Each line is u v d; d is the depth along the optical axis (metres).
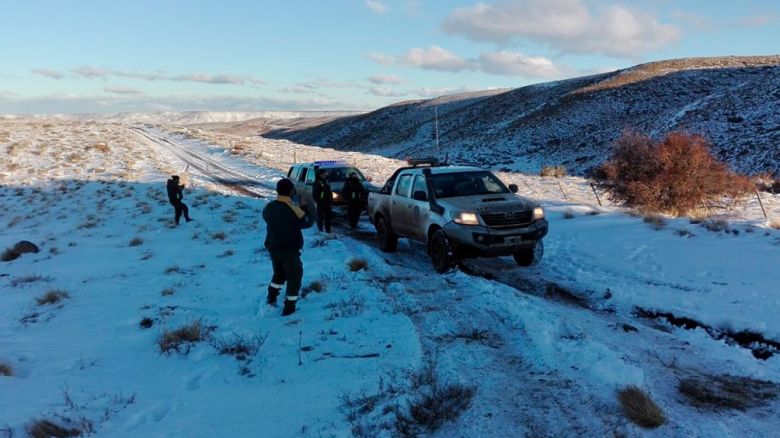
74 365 6.05
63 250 15.12
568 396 4.54
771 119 50.09
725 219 13.11
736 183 16.70
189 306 8.12
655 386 4.76
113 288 9.85
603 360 5.02
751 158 42.66
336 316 6.92
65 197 28.19
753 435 3.96
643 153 17.17
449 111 140.12
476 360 5.36
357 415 4.25
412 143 117.06
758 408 4.42
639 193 16.78
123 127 83.56
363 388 4.75
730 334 6.36
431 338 6.01
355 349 5.76
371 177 31.72
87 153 46.00
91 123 81.75
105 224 19.75
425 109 156.38
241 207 20.88
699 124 55.69
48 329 7.62
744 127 50.78
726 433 3.95
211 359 5.95
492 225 8.88
